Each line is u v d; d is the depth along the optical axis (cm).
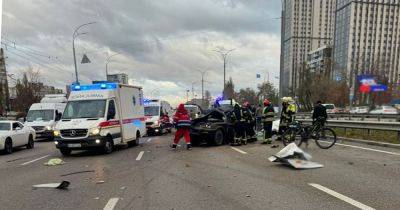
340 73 5703
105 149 1362
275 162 1038
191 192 700
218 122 1614
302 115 4231
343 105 5781
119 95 1527
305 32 5444
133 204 622
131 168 1006
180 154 1299
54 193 720
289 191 688
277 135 1705
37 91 5931
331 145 1341
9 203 652
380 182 751
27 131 1778
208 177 845
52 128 2275
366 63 5425
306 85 5819
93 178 870
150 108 2417
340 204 596
